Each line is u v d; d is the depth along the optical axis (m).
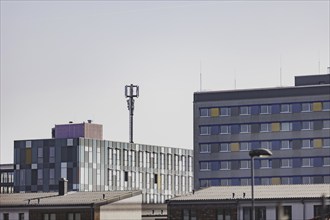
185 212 121.62
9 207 129.62
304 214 116.88
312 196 117.50
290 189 124.44
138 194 135.12
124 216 131.25
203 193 125.81
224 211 119.94
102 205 126.81
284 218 77.12
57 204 127.06
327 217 115.12
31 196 135.50
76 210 126.19
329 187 124.50
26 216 128.62
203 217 120.62
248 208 119.06
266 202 118.25
